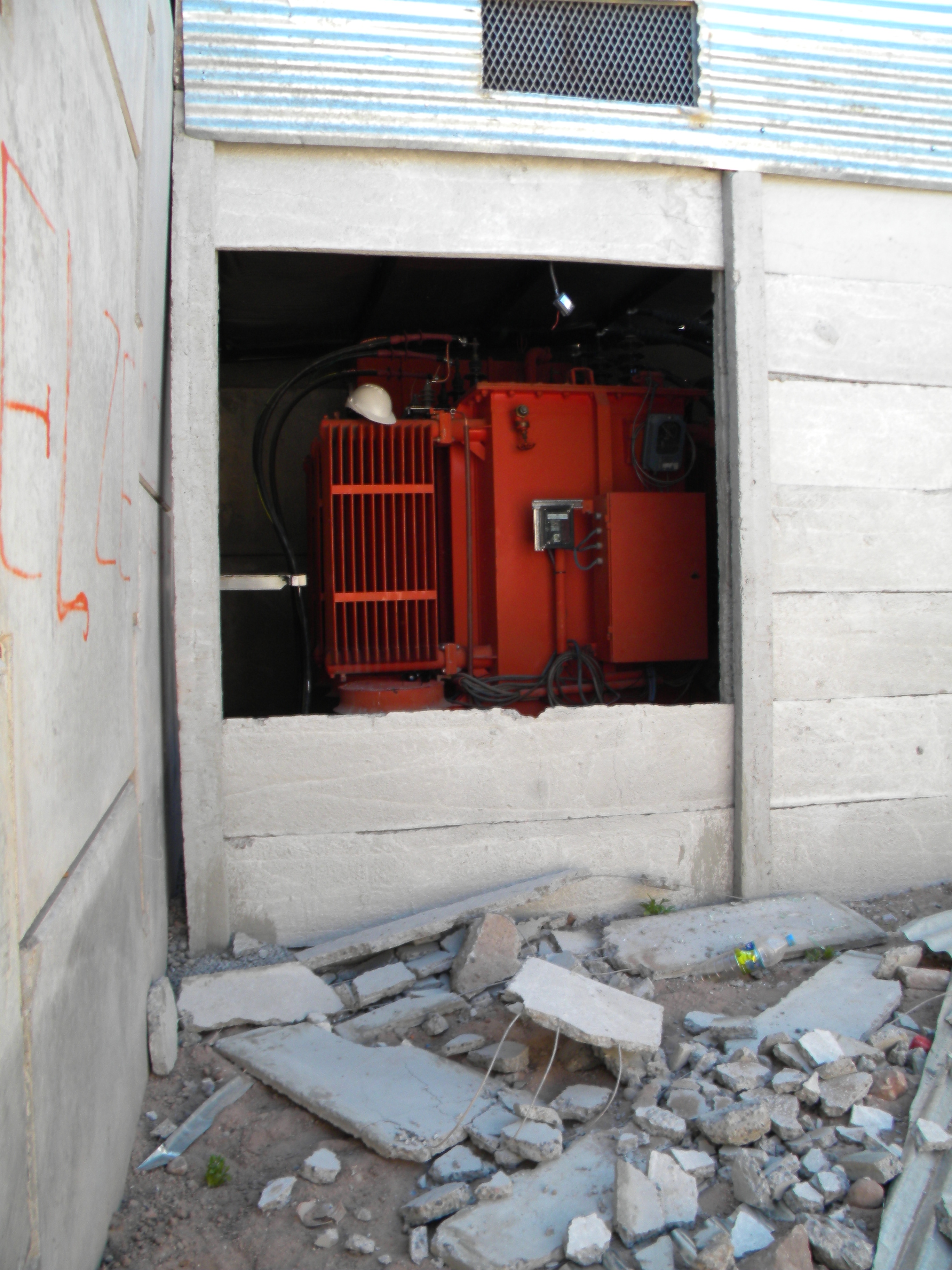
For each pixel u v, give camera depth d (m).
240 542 5.93
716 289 3.30
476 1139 2.04
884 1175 1.90
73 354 1.53
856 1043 2.36
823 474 3.35
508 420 4.09
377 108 2.92
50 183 1.36
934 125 3.36
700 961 2.86
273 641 5.97
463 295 5.10
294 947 2.99
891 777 3.46
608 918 3.22
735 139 3.19
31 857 1.23
